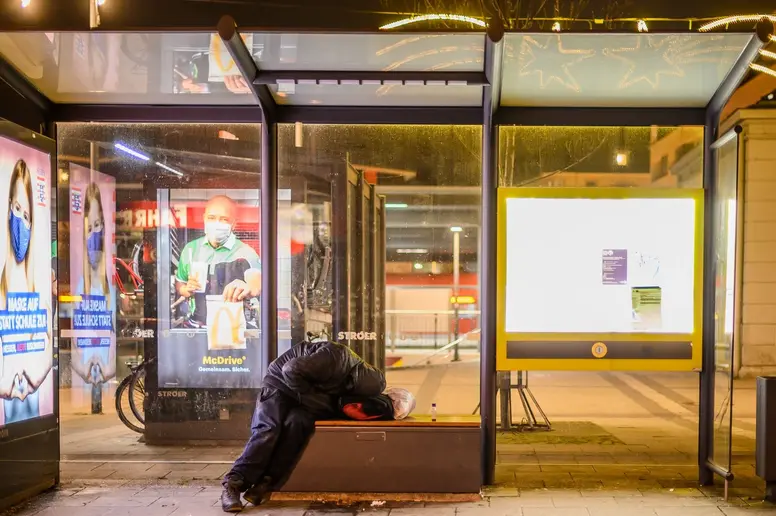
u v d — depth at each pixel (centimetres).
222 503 444
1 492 440
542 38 425
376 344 617
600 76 475
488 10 657
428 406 623
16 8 660
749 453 604
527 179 561
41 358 486
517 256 509
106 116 552
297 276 614
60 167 657
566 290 508
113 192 648
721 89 483
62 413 671
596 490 489
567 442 646
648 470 545
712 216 503
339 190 603
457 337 620
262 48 447
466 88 502
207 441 620
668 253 507
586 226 508
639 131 554
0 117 479
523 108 529
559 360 507
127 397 653
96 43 443
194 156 635
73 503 462
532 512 438
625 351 506
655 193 506
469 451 466
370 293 614
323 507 453
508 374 697
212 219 632
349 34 422
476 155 598
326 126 582
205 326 627
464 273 612
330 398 481
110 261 661
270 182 537
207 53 462
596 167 559
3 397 442
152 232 638
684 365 504
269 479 468
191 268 631
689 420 752
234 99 543
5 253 445
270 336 534
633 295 507
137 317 659
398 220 608
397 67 479
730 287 470
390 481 466
